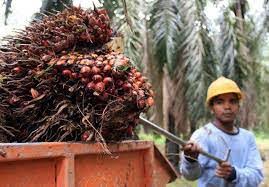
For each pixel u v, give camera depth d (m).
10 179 1.85
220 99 3.32
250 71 8.46
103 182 2.31
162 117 9.73
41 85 2.35
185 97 8.39
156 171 2.88
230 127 3.33
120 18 6.82
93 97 2.28
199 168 3.14
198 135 3.30
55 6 6.26
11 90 2.43
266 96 9.75
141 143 2.58
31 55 2.41
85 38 2.45
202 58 7.73
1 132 2.40
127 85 2.29
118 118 2.29
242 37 8.30
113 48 2.59
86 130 2.24
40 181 1.98
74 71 2.29
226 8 8.29
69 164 2.05
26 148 1.87
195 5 7.79
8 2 6.30
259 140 22.86
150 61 8.05
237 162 3.27
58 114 2.29
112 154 2.34
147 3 7.95
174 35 7.80
